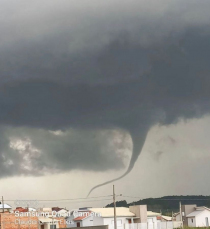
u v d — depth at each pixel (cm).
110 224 11888
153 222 11838
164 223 11762
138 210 12331
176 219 14900
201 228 11350
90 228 10131
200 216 14250
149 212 12888
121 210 12688
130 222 12206
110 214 12062
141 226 11438
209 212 14362
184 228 11356
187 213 14662
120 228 12000
